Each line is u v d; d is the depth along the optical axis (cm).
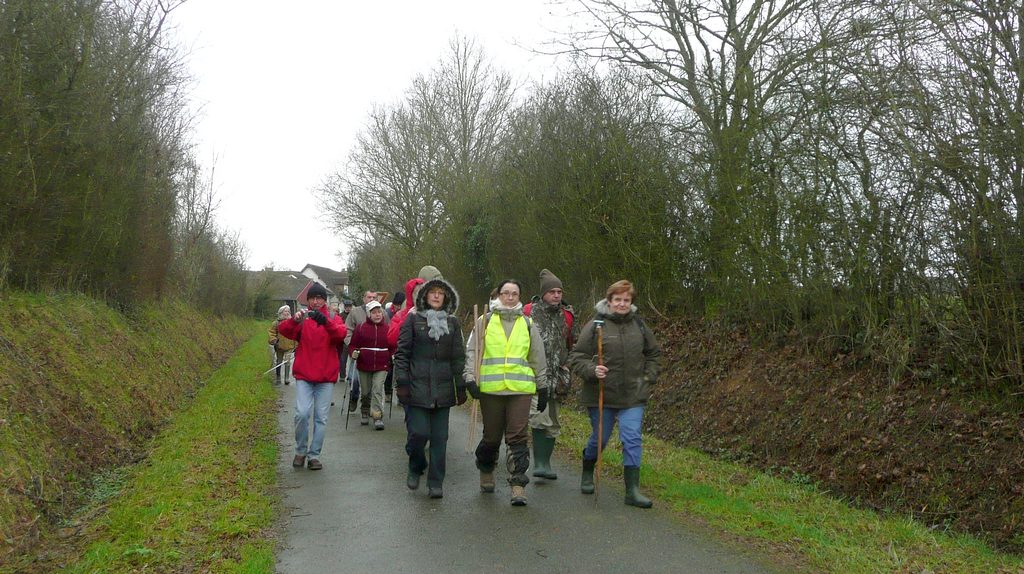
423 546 525
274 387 1645
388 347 1074
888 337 777
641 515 600
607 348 636
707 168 1186
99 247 1312
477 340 655
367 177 3369
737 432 899
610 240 1384
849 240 837
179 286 2514
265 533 556
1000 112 643
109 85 1225
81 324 1094
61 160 1062
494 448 666
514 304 654
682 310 1314
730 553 506
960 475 621
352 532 559
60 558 511
